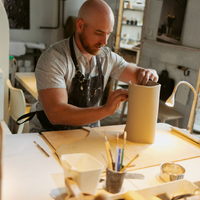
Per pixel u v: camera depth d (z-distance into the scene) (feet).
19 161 3.37
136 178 3.25
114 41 11.59
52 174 3.16
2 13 8.02
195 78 8.97
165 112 9.73
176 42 9.59
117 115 13.80
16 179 2.98
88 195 2.68
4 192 2.72
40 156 3.57
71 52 4.85
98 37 4.55
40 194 2.76
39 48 15.11
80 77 4.98
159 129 5.08
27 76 10.30
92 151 3.77
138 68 5.57
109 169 2.86
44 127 5.11
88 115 4.19
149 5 10.76
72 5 16.28
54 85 4.43
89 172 2.57
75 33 4.94
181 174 3.19
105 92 12.49
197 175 3.49
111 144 4.10
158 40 10.41
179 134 4.79
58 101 4.34
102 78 5.41
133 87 4.14
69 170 2.61
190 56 9.12
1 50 8.32
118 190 2.88
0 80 6.89
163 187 2.91
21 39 15.58
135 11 18.89
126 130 4.42
